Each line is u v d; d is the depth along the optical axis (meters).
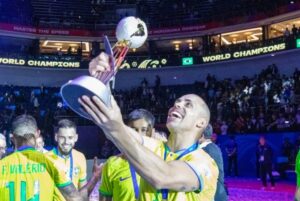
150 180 1.74
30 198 3.17
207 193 2.12
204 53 29.61
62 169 3.25
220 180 3.82
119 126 1.53
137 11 35.47
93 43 33.81
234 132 20.34
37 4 34.59
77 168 5.23
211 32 32.25
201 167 2.01
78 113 1.56
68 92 1.46
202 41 33.00
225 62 29.86
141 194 2.31
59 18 34.75
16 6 32.94
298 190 4.21
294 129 18.16
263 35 30.19
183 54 30.11
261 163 14.17
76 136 5.07
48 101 28.45
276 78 24.11
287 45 25.98
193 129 2.38
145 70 31.66
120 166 3.12
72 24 33.38
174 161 1.92
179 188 1.86
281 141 18.44
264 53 27.09
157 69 31.53
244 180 17.25
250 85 24.58
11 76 30.56
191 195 2.18
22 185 3.18
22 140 3.28
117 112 1.51
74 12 35.28
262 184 14.88
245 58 28.22
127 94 28.56
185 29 32.72
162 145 2.45
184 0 34.69
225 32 31.72
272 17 29.14
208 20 32.25
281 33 31.47
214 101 25.22
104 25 33.59
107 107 1.47
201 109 2.37
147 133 3.53
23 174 3.19
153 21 34.78
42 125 24.22
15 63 29.72
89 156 25.31
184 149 2.37
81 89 1.42
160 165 1.73
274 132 18.75
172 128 2.38
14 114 24.39
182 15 34.25
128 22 1.88
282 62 27.67
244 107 21.80
